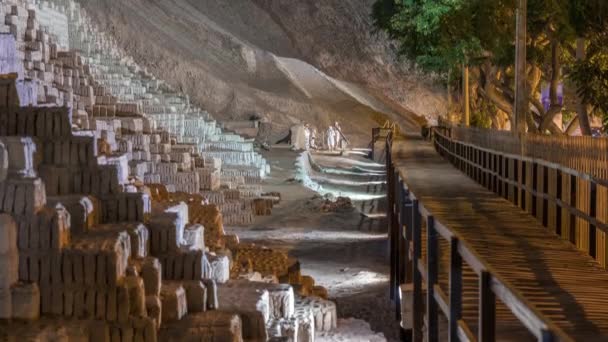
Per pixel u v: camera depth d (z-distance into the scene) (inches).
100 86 932.0
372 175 2015.3
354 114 2935.5
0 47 568.7
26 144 335.3
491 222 542.6
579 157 488.4
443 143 1414.9
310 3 3895.2
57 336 293.0
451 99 2332.7
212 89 2493.8
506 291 210.5
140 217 365.7
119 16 2564.0
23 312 306.3
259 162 1541.6
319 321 516.4
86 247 313.6
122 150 660.1
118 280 312.7
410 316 456.8
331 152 2347.4
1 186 312.2
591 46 775.7
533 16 1043.3
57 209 315.3
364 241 1074.7
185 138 1272.1
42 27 979.9
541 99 1603.1
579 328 275.7
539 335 176.6
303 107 2709.2
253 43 3619.6
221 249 520.7
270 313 441.4
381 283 818.8
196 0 3565.5
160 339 321.7
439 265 402.6
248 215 1159.6
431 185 817.5
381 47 3922.2
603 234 411.5
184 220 442.0
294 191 1417.3
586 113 934.4
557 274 370.9
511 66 1347.2
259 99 2608.3
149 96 1224.2
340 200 1328.7
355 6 4008.4
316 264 920.9
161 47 2566.4
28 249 311.7
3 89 363.6
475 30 1089.4
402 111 3476.9
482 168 853.8
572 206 480.4
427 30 1229.1
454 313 283.1
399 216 656.4
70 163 364.2
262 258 620.1
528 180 610.9
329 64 3752.5
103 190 365.4
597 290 338.0
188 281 358.6
